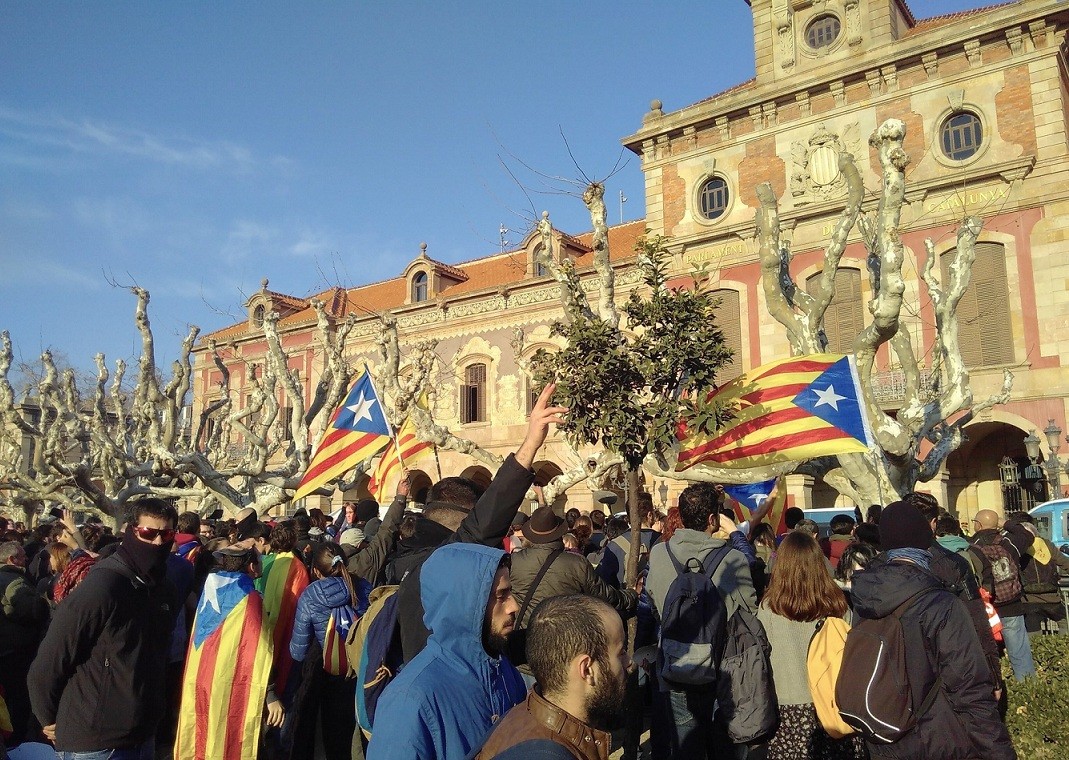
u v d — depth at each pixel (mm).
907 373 12445
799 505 24641
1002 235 22750
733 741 5160
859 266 24703
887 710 3949
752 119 27203
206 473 16875
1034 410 21891
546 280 32594
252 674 6195
